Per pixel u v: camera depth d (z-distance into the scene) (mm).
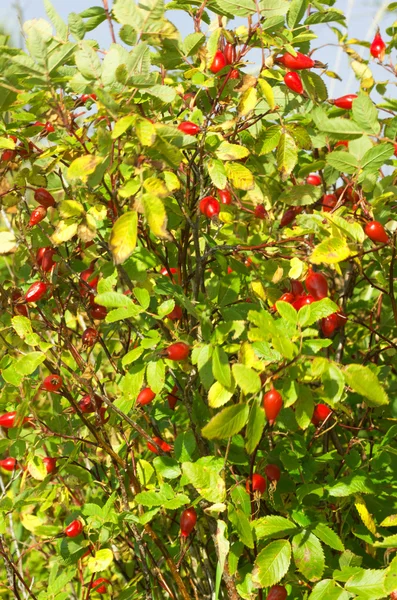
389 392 2668
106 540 2164
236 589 2014
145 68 1867
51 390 2049
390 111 2525
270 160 2471
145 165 1785
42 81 1788
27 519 2477
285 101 2303
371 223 1976
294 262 2008
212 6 2217
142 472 2141
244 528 1782
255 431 1628
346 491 1941
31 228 2166
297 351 1658
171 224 2164
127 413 2184
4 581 2652
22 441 2174
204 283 2330
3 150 2170
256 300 2277
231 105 2219
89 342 2180
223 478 1843
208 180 2293
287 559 1779
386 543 1716
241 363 1691
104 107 1732
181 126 1988
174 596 2178
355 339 2920
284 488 2082
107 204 2018
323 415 2006
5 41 1981
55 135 2111
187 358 1996
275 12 2043
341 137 2018
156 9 1809
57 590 2189
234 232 2461
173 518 2361
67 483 2643
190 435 2064
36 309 2338
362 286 2885
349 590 1737
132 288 2057
